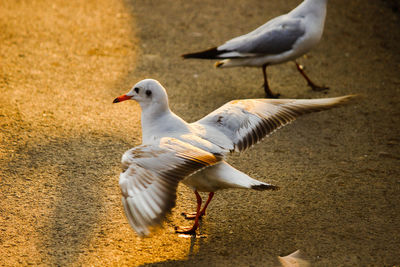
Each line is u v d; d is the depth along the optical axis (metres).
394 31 17.98
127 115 11.52
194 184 7.34
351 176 9.59
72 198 8.38
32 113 11.13
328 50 16.27
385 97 13.38
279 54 12.49
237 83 13.82
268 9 18.86
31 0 18.25
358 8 19.50
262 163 9.99
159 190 5.95
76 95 12.23
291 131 11.49
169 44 15.75
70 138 10.27
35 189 8.53
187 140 7.01
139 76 13.58
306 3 12.60
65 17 17.03
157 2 19.02
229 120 7.57
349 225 7.98
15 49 14.43
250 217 8.20
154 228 5.73
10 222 7.66
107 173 9.17
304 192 8.99
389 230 7.87
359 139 11.21
